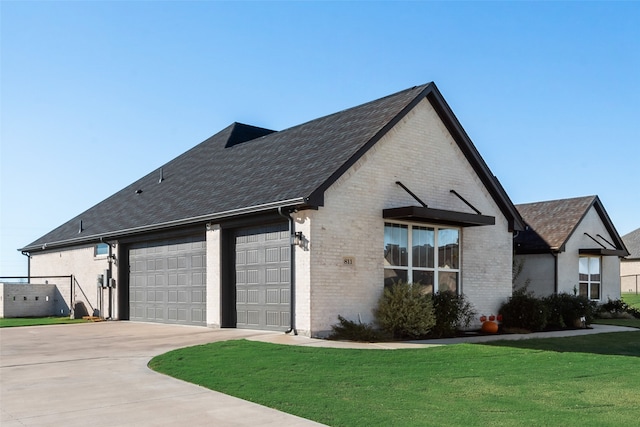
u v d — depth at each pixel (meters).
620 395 9.10
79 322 23.64
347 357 11.98
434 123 18.83
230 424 7.25
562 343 15.57
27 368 11.41
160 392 9.04
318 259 15.34
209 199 19.55
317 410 7.86
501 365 11.73
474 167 19.92
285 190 16.08
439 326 16.95
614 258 29.73
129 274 24.02
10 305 28.31
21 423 7.35
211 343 13.83
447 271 18.92
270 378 9.97
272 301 16.64
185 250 20.69
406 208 16.31
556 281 26.61
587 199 28.86
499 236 20.56
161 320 21.83
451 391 9.24
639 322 24.84
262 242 17.17
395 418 7.47
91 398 8.67
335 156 16.73
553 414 7.80
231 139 26.48
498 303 20.22
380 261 16.75
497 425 7.21
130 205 26.22
